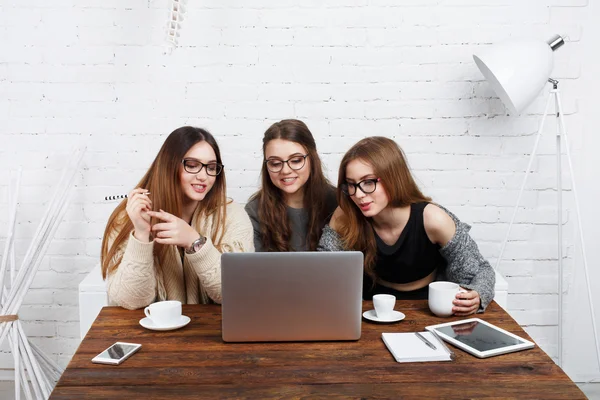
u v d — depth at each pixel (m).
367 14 2.96
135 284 1.95
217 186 2.27
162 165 2.15
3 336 2.51
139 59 2.96
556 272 3.11
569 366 3.16
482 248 3.11
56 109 2.98
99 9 2.93
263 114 3.01
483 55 2.69
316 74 2.99
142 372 1.52
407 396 1.39
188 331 1.79
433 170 3.06
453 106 3.02
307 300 1.69
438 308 1.91
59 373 2.76
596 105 3.01
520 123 3.03
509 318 1.92
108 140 3.01
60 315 3.10
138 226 1.97
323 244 2.30
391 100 3.01
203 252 2.01
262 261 1.66
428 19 2.96
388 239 2.30
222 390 1.42
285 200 2.61
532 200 3.07
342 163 2.19
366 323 1.87
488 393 1.40
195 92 2.99
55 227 2.71
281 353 1.64
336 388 1.43
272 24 2.96
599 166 3.04
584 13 2.96
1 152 2.99
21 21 2.93
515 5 2.96
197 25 2.95
